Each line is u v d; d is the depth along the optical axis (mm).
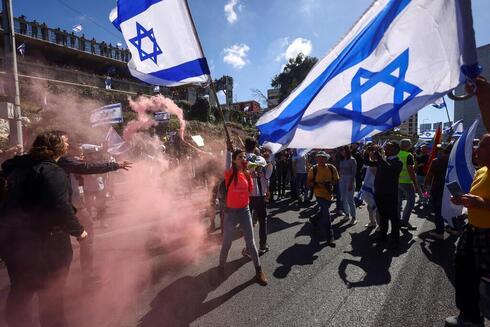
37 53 33062
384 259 4621
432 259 4590
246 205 3938
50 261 2445
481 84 2051
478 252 2520
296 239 5625
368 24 2609
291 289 3686
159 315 3176
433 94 2285
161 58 3656
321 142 2715
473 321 2654
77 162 3342
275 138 2887
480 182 2547
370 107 2541
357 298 3457
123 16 3732
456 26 2211
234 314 3166
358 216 7461
